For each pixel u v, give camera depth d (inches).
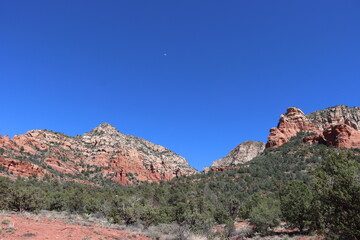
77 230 730.8
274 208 1221.7
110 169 6314.0
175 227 895.7
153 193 2982.3
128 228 973.8
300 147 4842.5
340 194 479.5
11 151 4960.6
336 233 498.3
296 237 881.5
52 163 5398.6
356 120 7465.6
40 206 1294.3
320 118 7864.2
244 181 3683.6
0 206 1138.7
